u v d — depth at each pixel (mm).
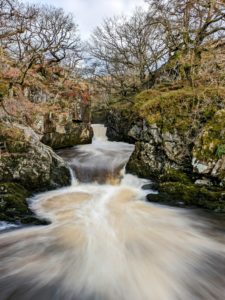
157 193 8906
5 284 4676
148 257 5551
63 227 6781
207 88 9828
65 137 15047
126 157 12758
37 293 4484
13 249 5746
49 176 9461
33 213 7508
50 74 17094
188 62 13188
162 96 10789
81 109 16516
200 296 4453
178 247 5957
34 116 12805
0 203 7211
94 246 5914
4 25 9555
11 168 8641
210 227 6879
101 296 4441
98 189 9867
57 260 5379
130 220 7281
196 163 8500
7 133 9211
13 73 12133
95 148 15266
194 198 8102
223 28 12766
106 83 27141
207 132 8578
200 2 12570
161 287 4664
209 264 5340
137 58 23062
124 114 17484
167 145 9664
